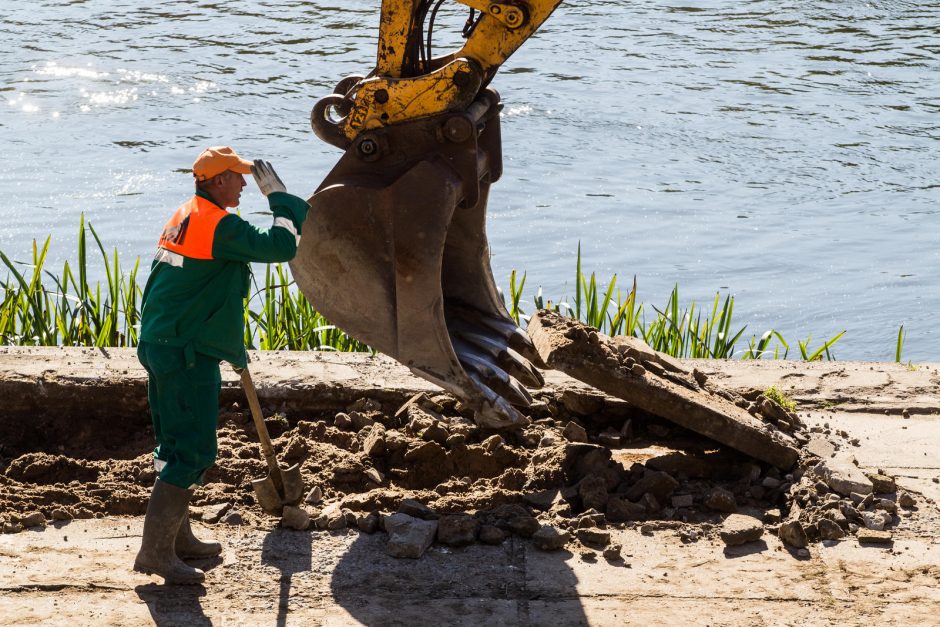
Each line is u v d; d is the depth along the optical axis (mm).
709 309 19500
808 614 6762
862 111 31141
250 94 31875
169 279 6879
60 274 19797
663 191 25297
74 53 36812
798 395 10234
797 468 8641
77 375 9711
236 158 6953
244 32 40125
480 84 7809
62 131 28406
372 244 7902
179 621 6637
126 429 9680
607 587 7078
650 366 9250
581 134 29109
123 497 8148
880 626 6625
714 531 7832
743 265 21469
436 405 9641
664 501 8344
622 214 23906
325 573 7227
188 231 6812
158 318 6898
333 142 8234
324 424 9422
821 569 7309
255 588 7035
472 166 7816
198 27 41031
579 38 40031
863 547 7578
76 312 13094
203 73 34219
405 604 6875
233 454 8961
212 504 8195
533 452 9047
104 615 6676
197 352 6938
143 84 32906
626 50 38250
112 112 30125
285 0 46531
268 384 9844
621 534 7801
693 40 39875
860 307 19562
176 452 6961
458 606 6855
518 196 24938
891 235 22906
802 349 13586
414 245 7789
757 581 7152
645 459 9117
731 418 8617
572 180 25906
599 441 9453
